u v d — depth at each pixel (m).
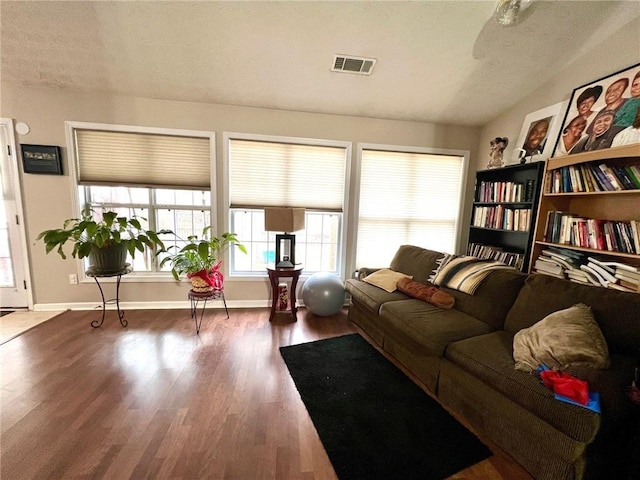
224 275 3.39
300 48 2.38
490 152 3.31
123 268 2.76
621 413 1.19
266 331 2.83
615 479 1.28
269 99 3.05
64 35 2.24
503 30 2.21
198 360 2.28
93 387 1.91
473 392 1.64
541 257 2.54
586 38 2.28
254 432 1.58
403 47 2.37
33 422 1.60
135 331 2.73
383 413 1.75
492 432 1.55
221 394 1.88
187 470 1.34
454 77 2.74
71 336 2.60
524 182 2.76
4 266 3.04
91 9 2.04
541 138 2.78
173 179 3.16
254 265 3.59
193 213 3.37
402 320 2.16
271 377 2.09
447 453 1.48
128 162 3.06
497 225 3.01
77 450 1.43
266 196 3.36
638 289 1.85
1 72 2.61
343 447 1.49
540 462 1.31
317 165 3.43
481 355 1.65
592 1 1.99
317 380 2.07
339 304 3.15
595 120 2.28
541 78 2.75
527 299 1.92
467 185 3.76
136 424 1.60
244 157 3.27
